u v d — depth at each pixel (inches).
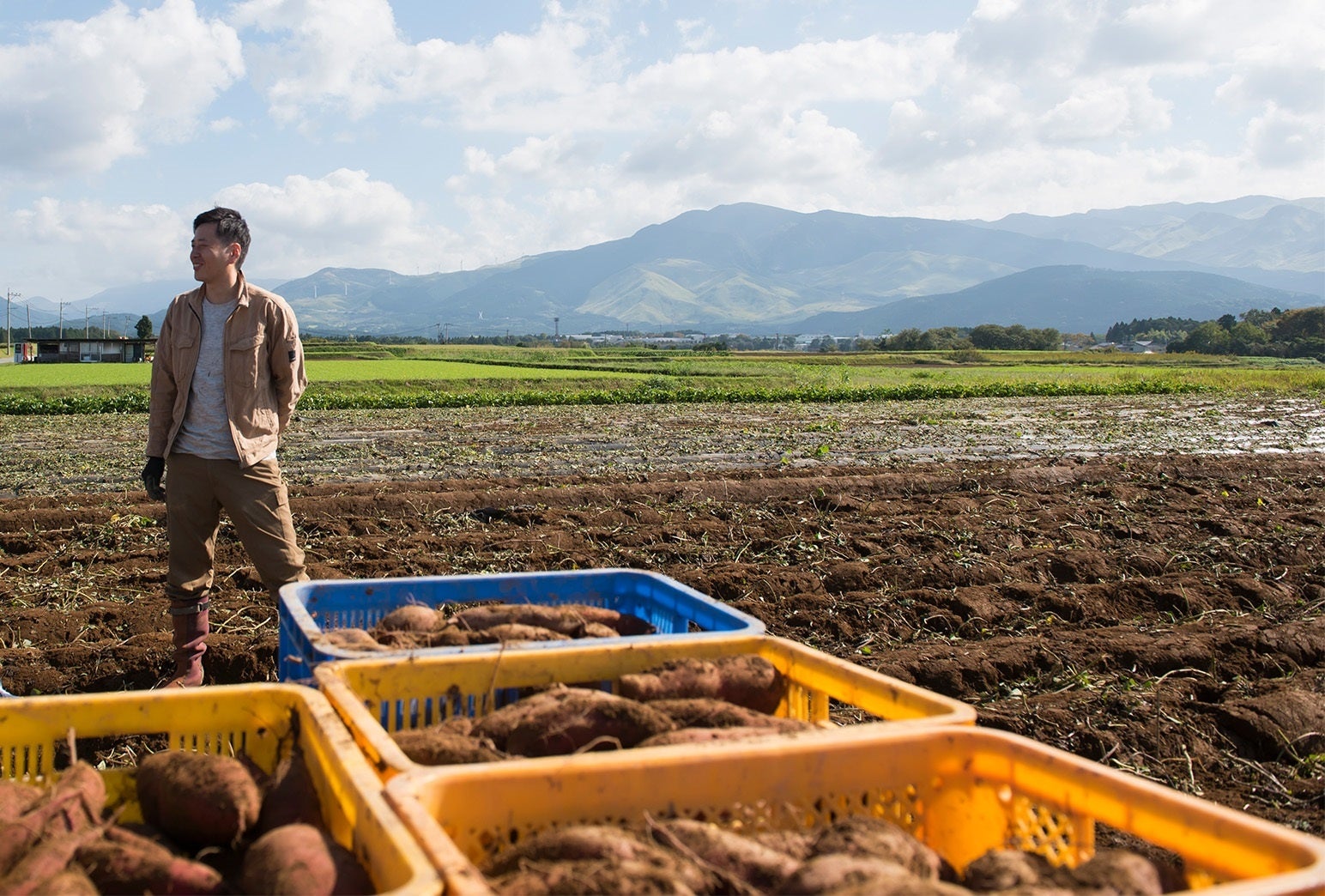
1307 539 399.2
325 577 334.6
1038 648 264.2
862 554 376.5
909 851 88.6
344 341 5767.7
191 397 213.5
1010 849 98.2
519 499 469.7
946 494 508.1
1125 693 238.4
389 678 122.4
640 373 1904.5
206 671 250.4
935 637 288.4
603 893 74.0
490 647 130.0
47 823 91.9
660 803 93.0
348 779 88.0
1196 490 530.0
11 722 107.7
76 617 281.3
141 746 205.2
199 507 216.4
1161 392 1587.1
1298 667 265.4
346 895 80.4
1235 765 209.0
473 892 67.3
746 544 389.4
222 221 209.2
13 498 487.2
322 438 814.5
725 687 129.7
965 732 103.5
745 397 1362.0
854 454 701.9
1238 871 81.3
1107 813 91.6
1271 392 1596.9
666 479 548.4
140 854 87.8
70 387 1220.5
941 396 1454.2
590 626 161.3
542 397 1298.0
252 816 97.4
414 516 444.5
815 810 98.9
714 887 82.7
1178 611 312.7
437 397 1254.3
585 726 111.3
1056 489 540.7
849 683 124.6
